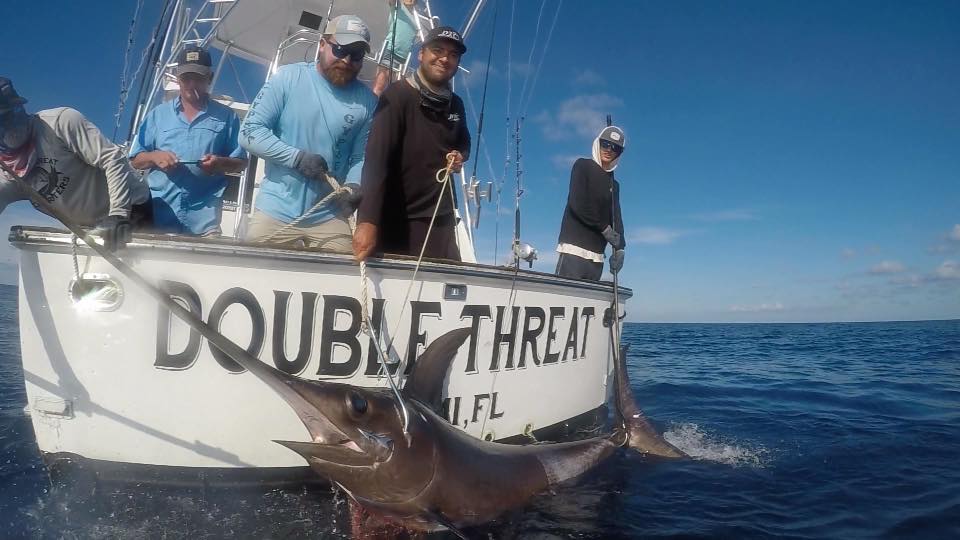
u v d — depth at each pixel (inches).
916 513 109.9
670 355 478.9
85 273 92.6
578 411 146.4
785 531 101.7
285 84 117.0
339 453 85.9
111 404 94.9
